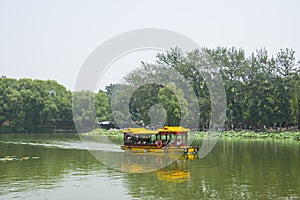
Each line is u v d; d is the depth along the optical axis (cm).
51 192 2080
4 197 1972
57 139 6309
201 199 1914
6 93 9419
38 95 9438
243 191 2081
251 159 3394
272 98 7238
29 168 2903
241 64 7512
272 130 7419
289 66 7312
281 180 2378
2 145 5025
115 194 2033
